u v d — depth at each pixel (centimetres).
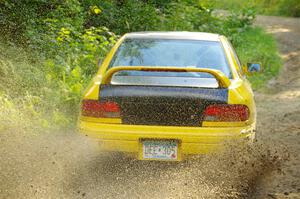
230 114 859
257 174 946
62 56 1645
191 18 3166
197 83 891
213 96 862
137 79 905
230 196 856
